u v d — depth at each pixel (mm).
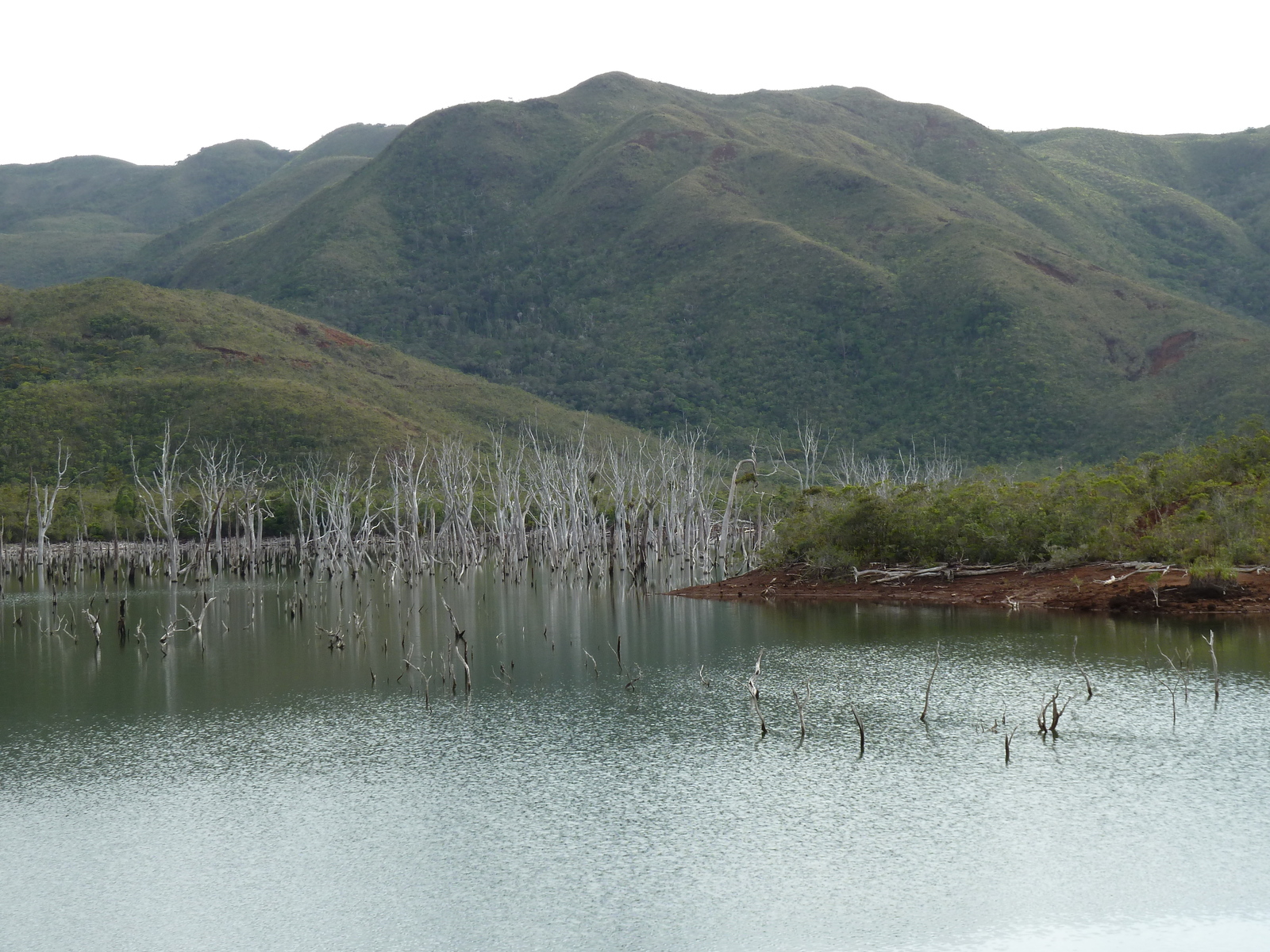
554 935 17000
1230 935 16344
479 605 59469
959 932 16656
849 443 146125
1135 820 20578
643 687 33562
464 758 26031
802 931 16828
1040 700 29547
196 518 91875
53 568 75625
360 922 17641
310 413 113812
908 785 22922
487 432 135500
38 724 30703
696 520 82438
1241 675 31031
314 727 29578
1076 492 52719
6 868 20125
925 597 48406
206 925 17688
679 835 20688
